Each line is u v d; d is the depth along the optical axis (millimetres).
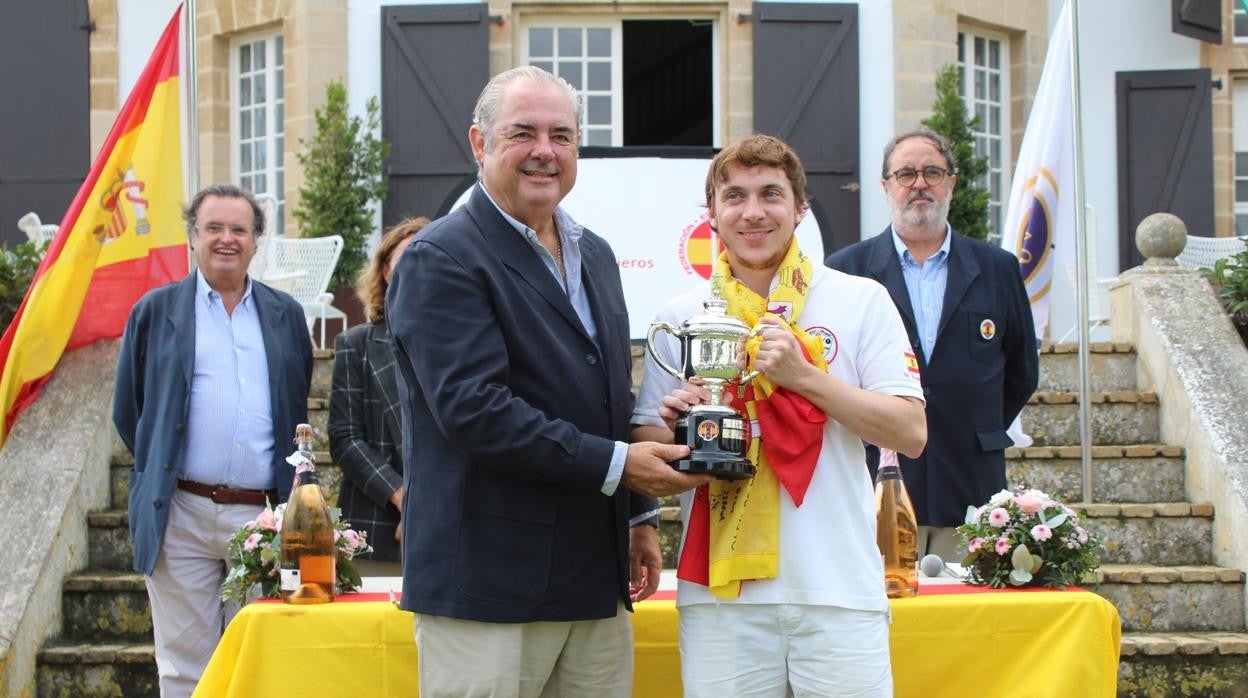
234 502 4637
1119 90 11094
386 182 10328
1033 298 6723
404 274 3150
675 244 8586
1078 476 6328
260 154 11039
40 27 10906
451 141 10422
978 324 4680
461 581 3078
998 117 11328
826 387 3104
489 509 3098
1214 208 11086
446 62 10438
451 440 3051
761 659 3162
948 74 10109
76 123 10883
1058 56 6742
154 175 6242
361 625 3553
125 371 4777
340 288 9906
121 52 10875
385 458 4664
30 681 5238
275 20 10625
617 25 10742
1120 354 7078
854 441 3209
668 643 3635
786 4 10531
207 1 11008
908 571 3754
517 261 3176
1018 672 3670
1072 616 3672
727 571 3111
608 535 3201
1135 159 11102
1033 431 6707
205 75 11055
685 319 3393
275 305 4848
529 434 3006
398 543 4652
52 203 10906
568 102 3215
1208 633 5523
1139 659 5324
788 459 3121
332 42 10430
